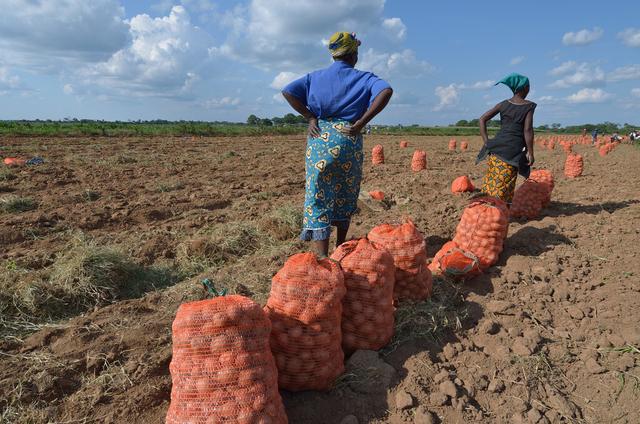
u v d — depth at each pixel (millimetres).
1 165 13320
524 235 5727
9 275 4660
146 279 5137
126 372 3131
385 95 3904
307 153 4227
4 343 3631
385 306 3262
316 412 2775
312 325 2814
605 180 11953
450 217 6969
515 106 6023
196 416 2291
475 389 3023
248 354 2387
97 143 25391
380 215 7430
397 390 2959
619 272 4645
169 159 17406
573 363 3320
